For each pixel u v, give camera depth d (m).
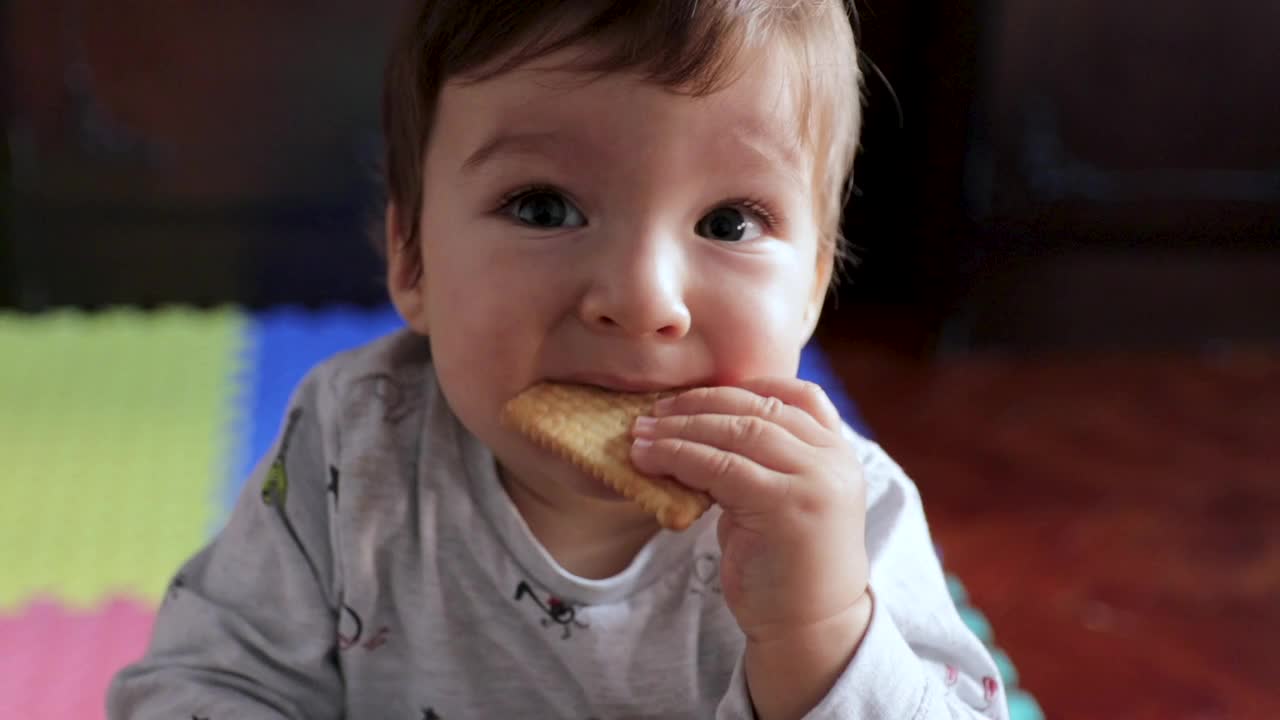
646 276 0.55
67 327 2.14
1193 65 2.05
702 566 0.66
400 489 0.67
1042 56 2.03
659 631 0.66
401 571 0.67
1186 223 2.15
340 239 2.29
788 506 0.56
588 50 0.54
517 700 0.67
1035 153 2.08
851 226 2.40
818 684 0.58
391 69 0.70
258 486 0.71
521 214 0.58
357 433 0.68
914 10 2.23
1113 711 1.19
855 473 0.58
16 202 2.16
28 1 2.05
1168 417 1.94
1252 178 2.13
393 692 0.69
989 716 0.67
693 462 0.56
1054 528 1.56
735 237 0.58
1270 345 2.27
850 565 0.58
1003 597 1.39
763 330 0.58
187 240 2.24
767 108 0.56
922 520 0.72
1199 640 1.32
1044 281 2.17
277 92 2.18
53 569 1.36
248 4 2.12
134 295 2.26
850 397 1.98
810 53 0.59
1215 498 1.66
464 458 0.67
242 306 2.29
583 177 0.56
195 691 0.66
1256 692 1.23
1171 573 1.46
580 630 0.65
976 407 1.96
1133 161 2.11
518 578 0.66
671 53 0.54
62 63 2.10
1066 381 2.08
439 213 0.61
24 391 1.85
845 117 0.66
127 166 2.18
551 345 0.58
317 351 2.06
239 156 2.21
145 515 1.49
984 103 2.04
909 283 2.40
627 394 0.59
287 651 0.67
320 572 0.68
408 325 0.73
